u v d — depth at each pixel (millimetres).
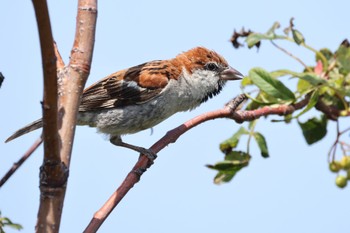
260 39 8305
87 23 6234
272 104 8180
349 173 7824
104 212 6480
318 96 8086
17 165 6988
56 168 5500
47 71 5008
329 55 8602
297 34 8352
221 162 8398
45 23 4820
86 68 6129
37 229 5520
